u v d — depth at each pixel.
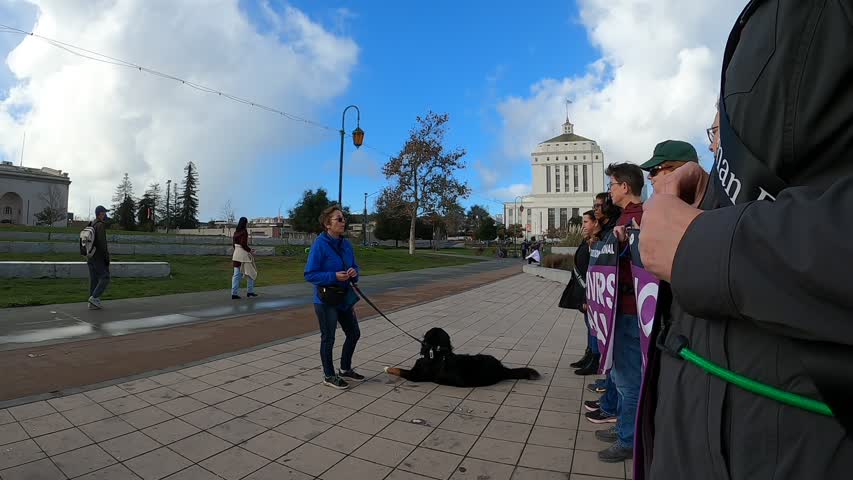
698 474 0.78
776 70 0.71
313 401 4.34
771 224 0.63
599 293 3.31
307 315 8.86
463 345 6.77
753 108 0.76
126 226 73.56
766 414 0.69
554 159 108.81
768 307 0.61
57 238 23.31
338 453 3.31
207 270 17.92
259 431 3.67
